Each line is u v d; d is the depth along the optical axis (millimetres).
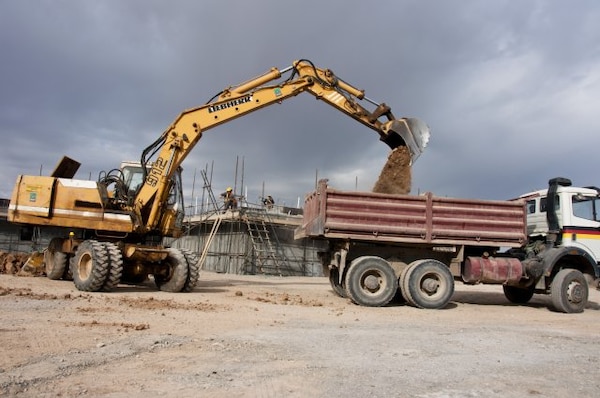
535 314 11422
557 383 4934
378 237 11766
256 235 26875
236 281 20016
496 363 5746
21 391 4098
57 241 14797
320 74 14609
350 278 11570
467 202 12188
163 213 13852
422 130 13219
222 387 4402
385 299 11594
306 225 12867
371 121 13906
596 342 7520
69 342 5965
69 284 13602
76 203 12961
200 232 32031
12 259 18562
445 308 11906
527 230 13062
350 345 6520
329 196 11711
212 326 7617
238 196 27656
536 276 12203
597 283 12656
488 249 12688
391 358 5809
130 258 12609
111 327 7074
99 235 13438
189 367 5047
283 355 5734
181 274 12945
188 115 14250
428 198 12031
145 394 4145
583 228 12586
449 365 5555
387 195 11859
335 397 4238
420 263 11695
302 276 27562
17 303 9070
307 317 9234
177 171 14539
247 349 5977
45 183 12984
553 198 12898
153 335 6586
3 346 5602
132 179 14453
